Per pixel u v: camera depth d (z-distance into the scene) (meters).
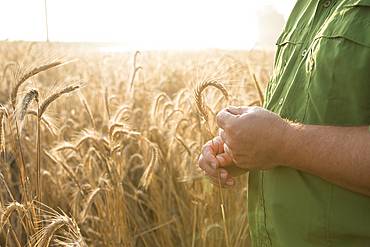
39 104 1.70
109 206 2.31
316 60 0.99
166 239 2.82
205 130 2.80
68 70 7.14
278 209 1.09
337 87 0.92
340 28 0.92
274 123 0.98
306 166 0.91
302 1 1.30
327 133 0.87
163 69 7.36
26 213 1.57
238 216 2.73
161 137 3.59
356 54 0.87
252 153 1.04
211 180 1.52
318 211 0.96
